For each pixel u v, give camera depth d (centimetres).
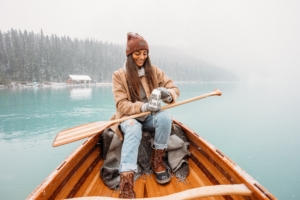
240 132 1123
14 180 596
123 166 145
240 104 2291
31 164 698
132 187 142
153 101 162
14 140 969
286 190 569
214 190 108
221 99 2805
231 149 870
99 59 8044
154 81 194
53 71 6219
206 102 2477
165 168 173
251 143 941
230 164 141
